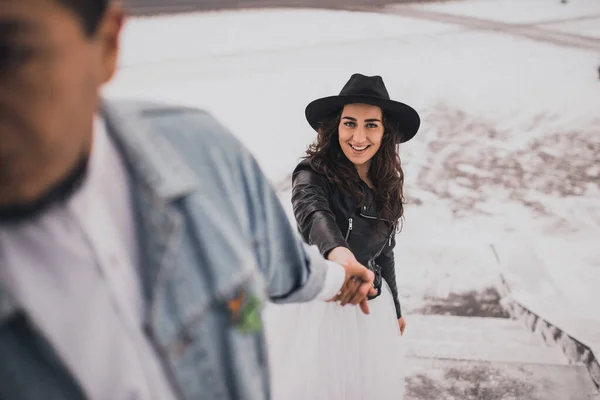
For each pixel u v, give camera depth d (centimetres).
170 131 75
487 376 284
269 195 91
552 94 599
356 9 845
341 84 629
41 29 50
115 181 68
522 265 376
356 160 198
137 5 845
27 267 62
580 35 730
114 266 66
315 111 205
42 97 51
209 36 757
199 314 72
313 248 118
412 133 210
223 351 77
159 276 69
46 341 62
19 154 52
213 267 72
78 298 65
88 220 64
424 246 399
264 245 92
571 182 474
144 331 70
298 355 188
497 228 420
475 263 381
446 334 318
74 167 61
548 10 819
